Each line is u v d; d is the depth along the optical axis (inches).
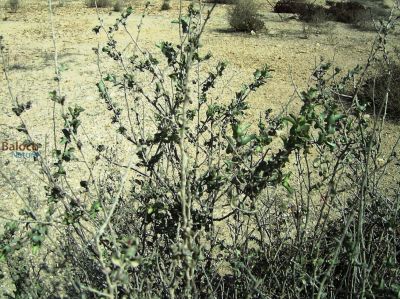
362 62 348.2
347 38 444.8
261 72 87.7
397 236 94.4
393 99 241.0
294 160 182.9
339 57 367.6
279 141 207.0
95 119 236.4
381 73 260.5
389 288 59.9
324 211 130.6
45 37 421.1
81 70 323.0
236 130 65.6
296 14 566.6
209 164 81.2
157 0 634.8
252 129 221.3
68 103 260.7
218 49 392.5
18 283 75.7
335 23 527.2
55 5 601.0
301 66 343.3
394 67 258.5
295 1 584.7
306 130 65.3
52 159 188.2
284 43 419.2
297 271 79.4
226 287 92.7
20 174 175.3
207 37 439.8
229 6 597.3
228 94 271.4
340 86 88.3
